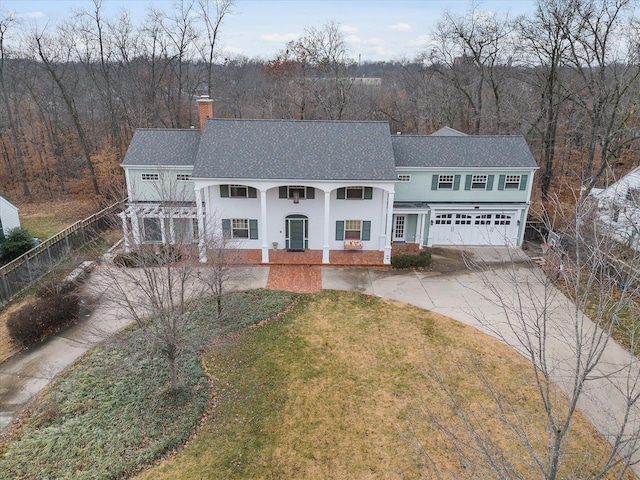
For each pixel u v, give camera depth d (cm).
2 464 1106
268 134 2448
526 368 1512
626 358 1519
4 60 3878
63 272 2153
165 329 1262
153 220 2303
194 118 4991
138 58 4172
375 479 1092
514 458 1127
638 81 2789
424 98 4847
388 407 1334
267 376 1480
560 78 3155
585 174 3002
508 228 2647
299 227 2509
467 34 3791
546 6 2862
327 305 1962
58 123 4103
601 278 805
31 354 1574
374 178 2269
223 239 1803
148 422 1255
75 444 1170
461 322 1822
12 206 2439
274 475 1102
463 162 2562
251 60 7394
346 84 4609
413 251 2578
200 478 1088
